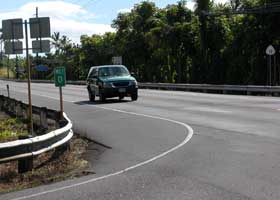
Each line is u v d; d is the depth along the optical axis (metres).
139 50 68.56
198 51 55.66
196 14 55.09
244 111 21.53
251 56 48.06
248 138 13.98
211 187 8.62
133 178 9.73
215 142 13.58
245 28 49.41
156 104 27.58
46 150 11.78
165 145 13.66
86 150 13.98
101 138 15.93
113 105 28.33
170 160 11.40
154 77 64.75
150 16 69.06
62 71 17.03
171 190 8.56
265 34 47.50
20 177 10.83
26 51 15.98
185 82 58.47
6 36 16.19
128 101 30.83
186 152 12.29
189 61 58.09
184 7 60.69
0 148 10.44
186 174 9.78
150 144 14.05
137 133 16.55
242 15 53.00
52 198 8.55
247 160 10.81
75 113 24.94
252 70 47.66
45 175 10.85
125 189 8.84
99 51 85.12
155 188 8.77
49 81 89.25
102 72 31.75
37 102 35.34
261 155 11.32
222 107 24.00
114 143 14.75
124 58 71.00
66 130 13.34
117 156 12.55
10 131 20.70
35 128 20.88
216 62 53.03
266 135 14.38
